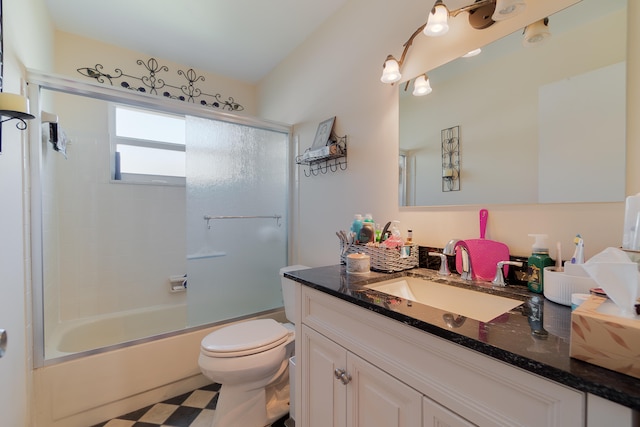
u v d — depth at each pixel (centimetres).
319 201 199
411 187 138
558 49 92
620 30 81
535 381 51
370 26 160
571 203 89
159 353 169
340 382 95
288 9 185
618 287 50
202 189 202
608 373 44
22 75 136
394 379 77
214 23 199
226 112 205
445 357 65
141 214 240
